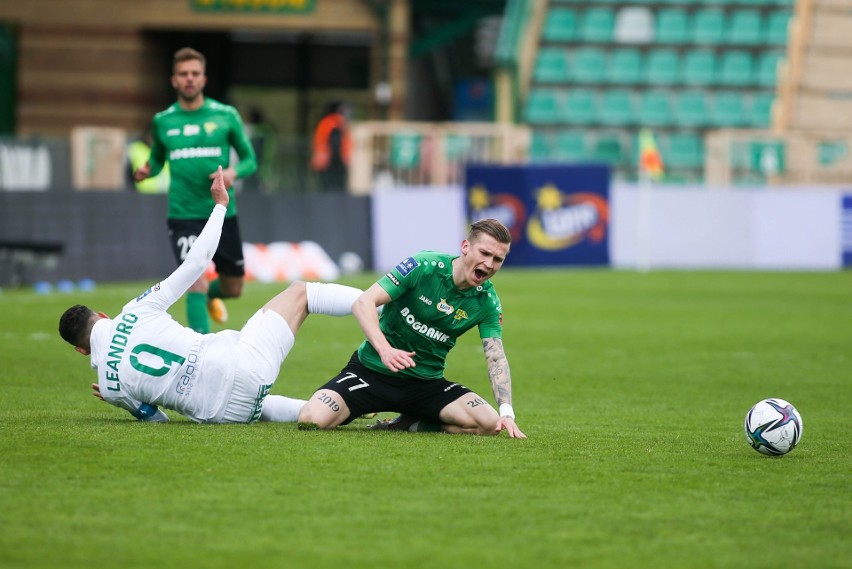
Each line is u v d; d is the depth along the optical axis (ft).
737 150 287.28
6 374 97.81
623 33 322.96
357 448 65.00
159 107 338.34
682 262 267.39
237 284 107.76
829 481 59.62
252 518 49.98
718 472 61.41
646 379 105.40
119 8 320.29
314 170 257.96
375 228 246.06
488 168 251.39
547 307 175.01
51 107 323.57
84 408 80.33
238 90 370.94
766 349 128.36
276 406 74.64
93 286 192.75
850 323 155.33
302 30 319.68
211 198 104.53
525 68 316.60
